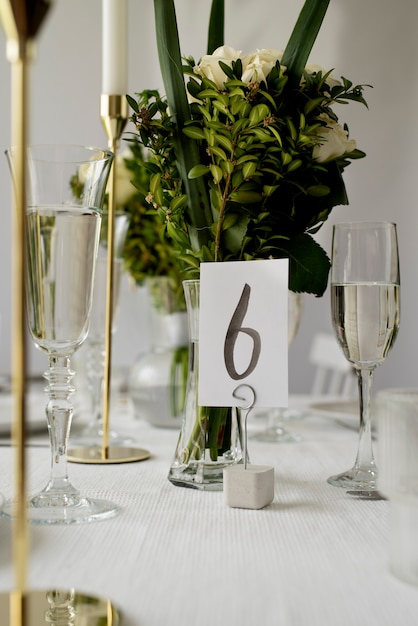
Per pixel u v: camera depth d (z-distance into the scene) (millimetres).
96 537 604
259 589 484
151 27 3473
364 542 593
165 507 712
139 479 855
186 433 817
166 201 864
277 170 792
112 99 1020
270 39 3477
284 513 688
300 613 444
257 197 787
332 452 1065
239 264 792
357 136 3373
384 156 3359
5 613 415
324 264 803
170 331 1325
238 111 768
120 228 1219
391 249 779
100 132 3473
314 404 1438
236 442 808
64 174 674
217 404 782
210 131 774
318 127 808
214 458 796
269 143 790
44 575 510
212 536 609
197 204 831
